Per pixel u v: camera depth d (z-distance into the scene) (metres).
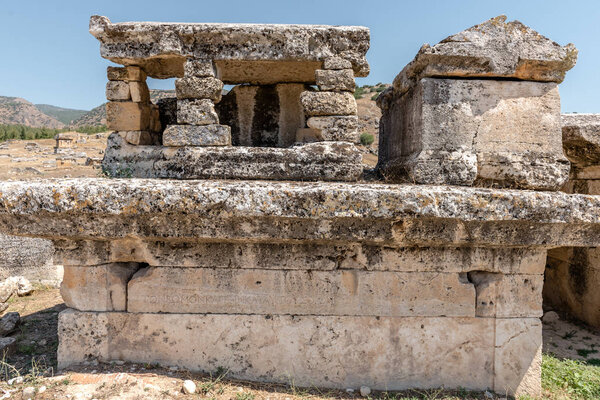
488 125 3.77
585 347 5.14
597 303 5.68
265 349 3.55
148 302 3.55
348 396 3.46
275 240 3.30
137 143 4.14
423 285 3.55
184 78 3.87
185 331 3.55
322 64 4.02
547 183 3.78
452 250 3.52
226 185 3.10
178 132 3.87
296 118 5.01
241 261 3.50
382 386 3.57
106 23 3.85
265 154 3.78
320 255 3.50
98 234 3.22
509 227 3.23
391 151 4.84
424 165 3.70
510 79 3.85
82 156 27.28
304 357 3.56
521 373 3.61
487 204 3.07
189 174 3.82
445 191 3.08
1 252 6.61
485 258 3.55
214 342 3.54
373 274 3.53
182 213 3.06
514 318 3.61
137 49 3.91
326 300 3.54
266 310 3.54
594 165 5.47
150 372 3.42
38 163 24.52
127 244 3.51
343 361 3.56
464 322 3.60
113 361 3.55
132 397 3.01
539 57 3.71
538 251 3.57
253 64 4.22
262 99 5.04
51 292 6.32
